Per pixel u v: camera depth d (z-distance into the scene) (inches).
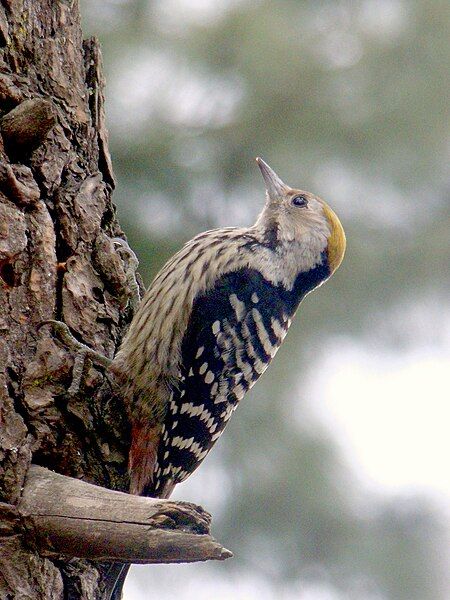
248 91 500.7
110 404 295.4
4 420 258.5
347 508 511.5
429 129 504.1
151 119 499.5
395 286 510.6
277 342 353.1
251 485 508.1
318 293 511.2
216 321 331.0
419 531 514.6
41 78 303.3
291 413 508.1
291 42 505.4
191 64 495.8
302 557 510.6
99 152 324.2
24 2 300.4
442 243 509.0
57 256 293.3
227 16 503.8
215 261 339.9
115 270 300.5
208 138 502.3
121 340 313.7
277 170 502.0
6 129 277.6
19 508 243.0
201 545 224.1
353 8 514.0
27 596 243.9
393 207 517.0
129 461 298.4
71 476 276.4
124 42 491.8
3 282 270.1
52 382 273.4
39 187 292.2
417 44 511.2
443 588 510.6
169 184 498.0
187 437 326.0
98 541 233.5
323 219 371.9
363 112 504.1
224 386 332.5
